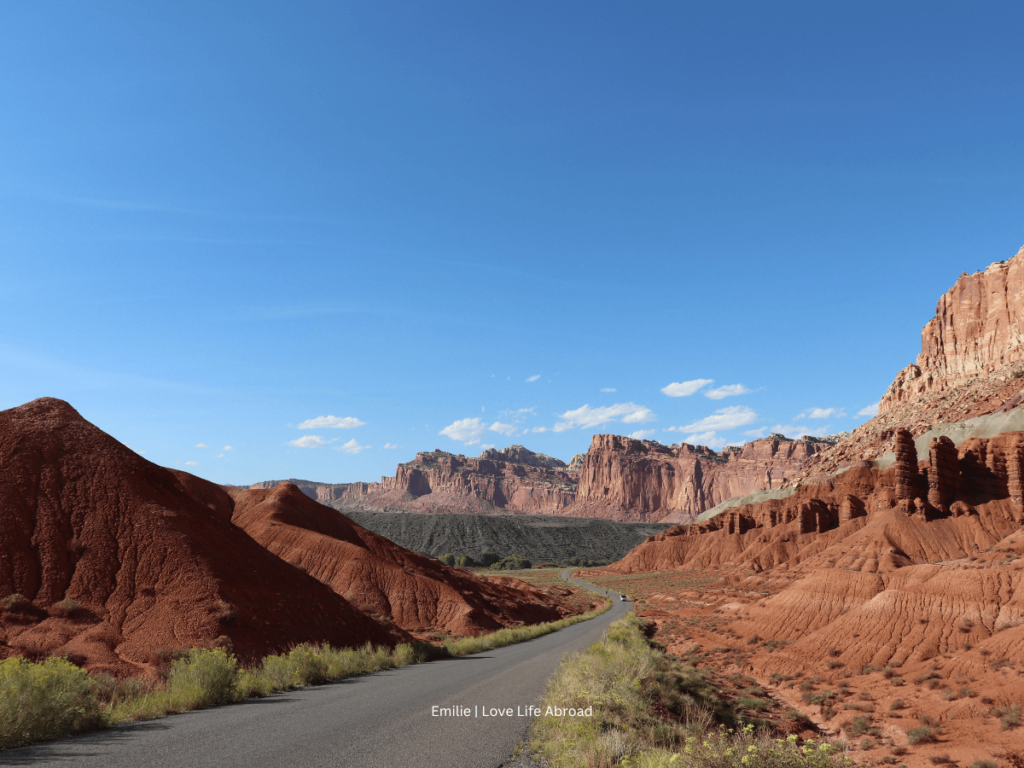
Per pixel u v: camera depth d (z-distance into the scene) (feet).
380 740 36.55
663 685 74.59
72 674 41.39
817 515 538.88
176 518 96.48
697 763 30.42
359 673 75.56
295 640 88.94
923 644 154.81
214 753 31.81
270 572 104.53
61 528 87.04
